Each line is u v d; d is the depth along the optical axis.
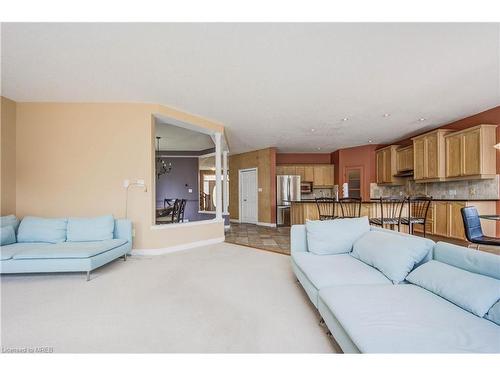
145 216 4.03
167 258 3.83
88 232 3.48
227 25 2.12
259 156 7.89
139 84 3.30
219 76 3.06
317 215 5.82
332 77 3.09
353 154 7.78
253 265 3.45
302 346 1.61
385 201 4.30
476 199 4.53
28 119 3.88
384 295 1.55
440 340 1.08
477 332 1.13
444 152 5.06
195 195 8.34
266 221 7.61
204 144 7.41
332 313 1.45
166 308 2.16
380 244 2.16
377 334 1.14
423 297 1.51
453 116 4.74
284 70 2.91
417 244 1.89
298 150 8.42
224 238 5.24
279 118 4.78
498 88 3.46
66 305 2.23
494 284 1.32
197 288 2.62
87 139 3.94
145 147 4.02
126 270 3.24
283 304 2.24
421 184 6.21
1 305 2.23
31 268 2.80
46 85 3.34
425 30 2.19
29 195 3.86
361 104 4.05
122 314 2.06
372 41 2.35
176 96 3.71
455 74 3.03
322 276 1.95
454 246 1.70
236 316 2.02
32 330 1.81
